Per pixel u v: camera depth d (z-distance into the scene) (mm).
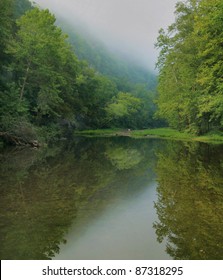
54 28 42062
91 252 6512
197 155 23172
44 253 6414
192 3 40094
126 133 67938
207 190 11852
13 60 36000
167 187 12461
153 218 8609
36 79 38031
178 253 6457
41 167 17172
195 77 38219
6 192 11281
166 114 53469
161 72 51031
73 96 57750
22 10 62844
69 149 28625
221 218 8547
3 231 7527
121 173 15820
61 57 43594
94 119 79938
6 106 29547
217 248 6633
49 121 44062
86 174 15391
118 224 8141
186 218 8586
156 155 24031
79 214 8906
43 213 8930
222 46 26766
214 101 28297
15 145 28828
